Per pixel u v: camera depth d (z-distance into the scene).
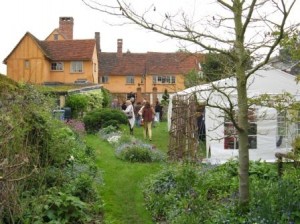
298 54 7.62
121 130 25.80
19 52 46.28
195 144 13.40
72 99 31.50
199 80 8.32
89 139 22.39
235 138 14.69
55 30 55.25
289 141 13.61
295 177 8.62
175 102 16.97
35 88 12.11
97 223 8.14
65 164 10.94
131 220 8.62
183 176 9.61
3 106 8.53
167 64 57.50
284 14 6.14
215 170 11.30
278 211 7.08
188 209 7.84
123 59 59.12
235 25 7.28
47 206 7.53
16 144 7.27
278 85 14.95
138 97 56.81
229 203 8.14
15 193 6.72
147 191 10.45
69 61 48.16
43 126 9.65
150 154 15.87
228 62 7.75
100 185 11.22
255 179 9.77
